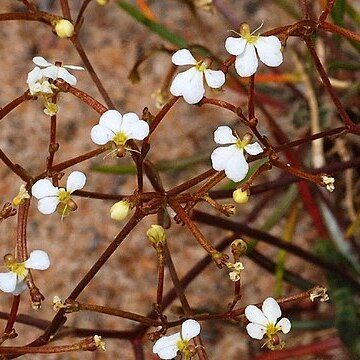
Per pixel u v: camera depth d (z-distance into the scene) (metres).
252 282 0.38
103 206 0.40
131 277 0.39
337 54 0.37
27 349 0.24
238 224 0.30
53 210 0.24
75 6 0.45
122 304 0.38
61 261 0.39
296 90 0.38
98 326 0.38
